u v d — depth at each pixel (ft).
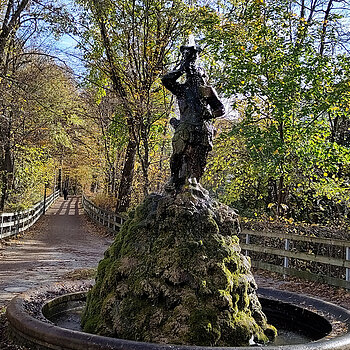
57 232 73.77
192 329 13.08
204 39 47.80
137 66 50.44
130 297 13.99
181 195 15.74
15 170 78.23
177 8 48.29
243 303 14.51
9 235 58.44
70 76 60.03
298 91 43.93
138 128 53.36
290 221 39.42
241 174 52.21
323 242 31.78
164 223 15.23
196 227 15.14
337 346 11.96
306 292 30.01
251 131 44.50
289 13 47.37
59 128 68.03
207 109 16.67
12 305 15.48
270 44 45.44
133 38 50.06
